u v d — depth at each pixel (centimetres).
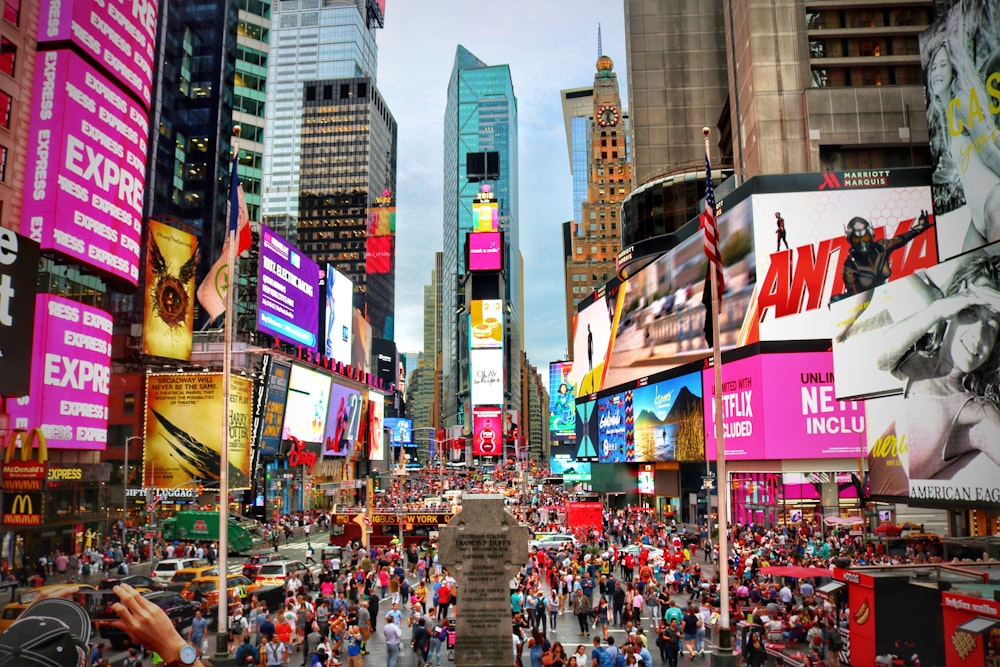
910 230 6712
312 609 2789
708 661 2583
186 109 13050
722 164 11744
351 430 11612
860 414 6197
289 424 8950
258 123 14488
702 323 7906
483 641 1797
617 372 10469
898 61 8488
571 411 17150
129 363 7506
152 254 7188
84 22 5466
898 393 3938
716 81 13125
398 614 2522
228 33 13738
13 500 4284
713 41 13250
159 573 4091
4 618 2447
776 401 6253
